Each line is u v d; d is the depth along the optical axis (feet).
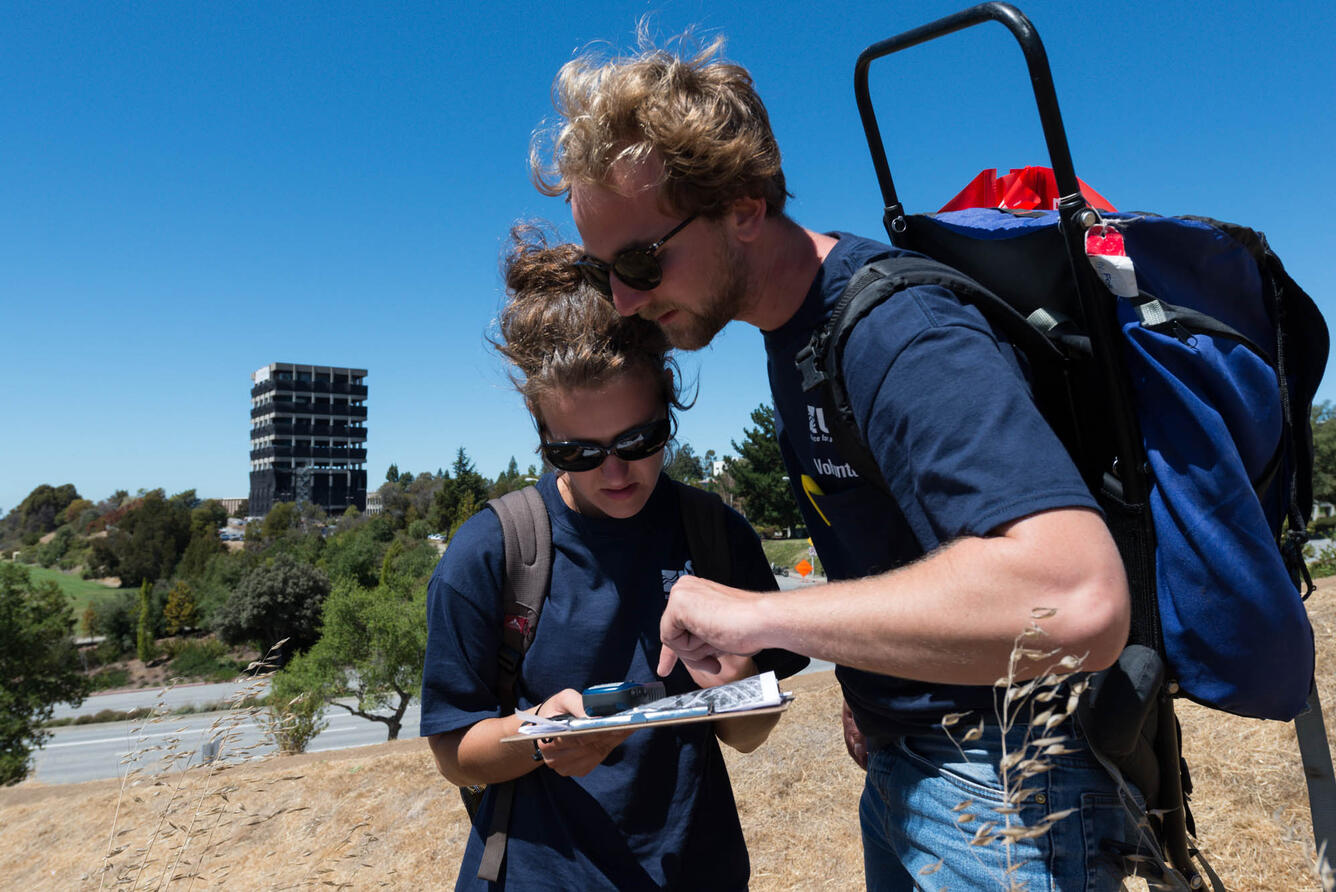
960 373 3.21
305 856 12.43
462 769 4.83
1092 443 3.78
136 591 309.01
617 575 5.10
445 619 4.93
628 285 4.16
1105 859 3.74
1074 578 2.83
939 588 2.98
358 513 435.12
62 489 558.15
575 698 4.42
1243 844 8.82
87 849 13.62
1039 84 3.63
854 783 12.44
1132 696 3.34
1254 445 3.50
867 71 4.75
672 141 3.73
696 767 4.99
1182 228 3.51
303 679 94.58
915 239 4.43
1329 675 12.14
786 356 4.33
